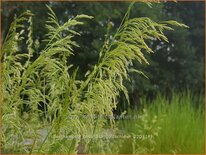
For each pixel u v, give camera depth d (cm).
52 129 295
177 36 1455
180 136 596
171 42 1461
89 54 1181
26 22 1145
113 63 277
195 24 1570
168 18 1448
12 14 1177
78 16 292
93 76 292
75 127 290
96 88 287
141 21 282
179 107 702
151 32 280
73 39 1221
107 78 292
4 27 1132
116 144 523
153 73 1357
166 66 1449
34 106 321
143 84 1201
